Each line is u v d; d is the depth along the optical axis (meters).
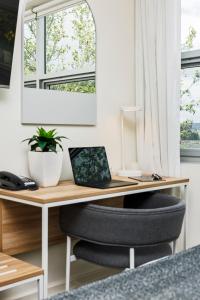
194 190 2.86
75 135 2.71
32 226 2.30
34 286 2.47
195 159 3.02
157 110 2.94
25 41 2.40
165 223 1.89
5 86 2.19
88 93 2.78
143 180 2.54
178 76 2.85
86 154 2.50
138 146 3.05
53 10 2.56
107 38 2.91
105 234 1.88
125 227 1.84
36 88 2.45
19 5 2.34
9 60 2.17
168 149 2.88
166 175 2.89
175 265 0.88
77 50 2.71
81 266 2.81
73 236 2.04
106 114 2.92
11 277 1.60
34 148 2.33
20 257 2.42
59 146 2.43
